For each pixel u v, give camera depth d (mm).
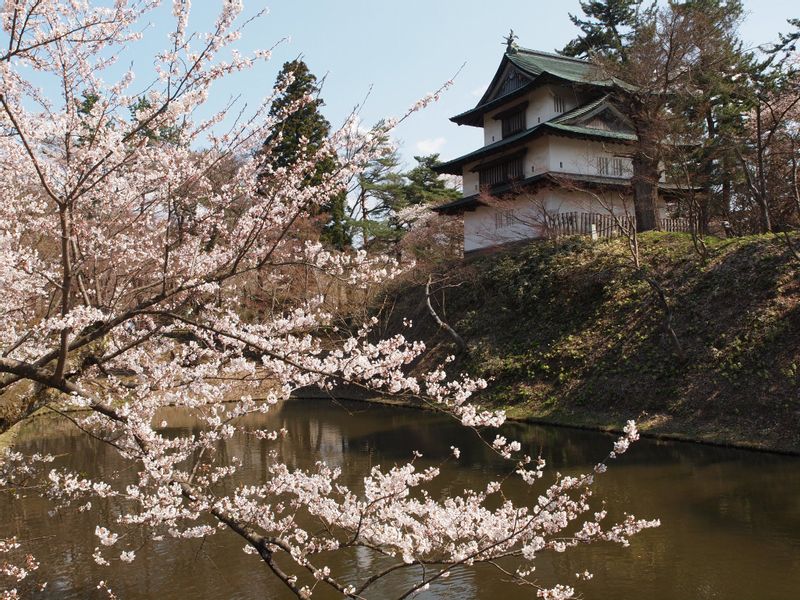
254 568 7984
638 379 16578
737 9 23172
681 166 21094
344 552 8469
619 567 7473
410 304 29578
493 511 9328
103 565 8094
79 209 5309
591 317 19922
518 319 22750
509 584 7234
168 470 4453
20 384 6523
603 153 27359
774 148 21078
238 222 5102
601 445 13789
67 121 4223
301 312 5566
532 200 25172
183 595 7242
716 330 16219
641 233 22516
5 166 5270
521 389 19203
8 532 9219
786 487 9945
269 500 10422
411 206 39656
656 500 9727
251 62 4391
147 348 5938
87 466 12586
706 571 7195
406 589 7258
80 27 3951
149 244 5930
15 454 7812
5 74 3934
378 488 4938
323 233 30203
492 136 31562
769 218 20234
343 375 4914
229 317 5434
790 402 13188
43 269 5223
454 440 15375
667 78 21391
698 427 14016
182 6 4094
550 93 27812
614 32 32250
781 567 7180
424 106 4805
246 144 5527
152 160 4867
